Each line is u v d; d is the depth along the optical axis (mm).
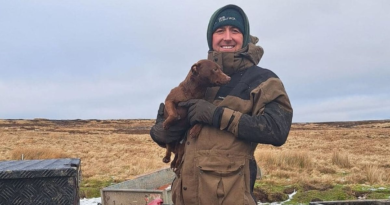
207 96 1659
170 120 1629
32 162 2078
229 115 1450
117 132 32531
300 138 21875
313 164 8633
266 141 1449
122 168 9109
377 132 27859
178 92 1668
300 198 5184
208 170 1462
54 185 1578
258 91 1512
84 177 7707
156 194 3656
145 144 18625
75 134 27062
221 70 1614
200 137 1528
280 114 1488
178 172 1660
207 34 1829
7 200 1553
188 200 1504
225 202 1440
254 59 1665
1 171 1534
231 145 1487
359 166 8812
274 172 7355
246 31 1769
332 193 5391
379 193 5379
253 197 1523
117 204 3889
